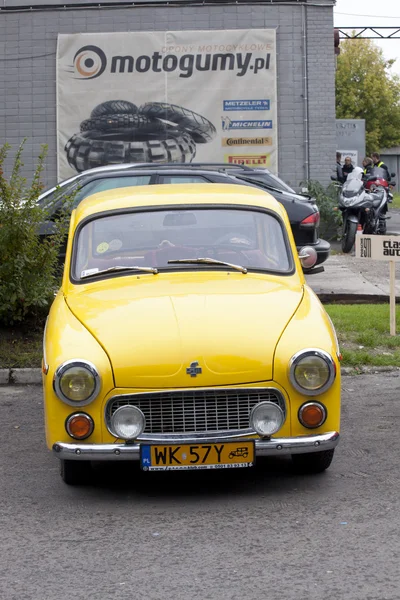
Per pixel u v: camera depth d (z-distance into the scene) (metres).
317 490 6.02
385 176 24.00
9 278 10.41
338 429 5.80
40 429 7.80
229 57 21.27
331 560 4.80
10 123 21.52
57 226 10.77
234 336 5.75
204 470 6.52
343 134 34.56
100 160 21.56
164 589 4.48
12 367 9.68
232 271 6.79
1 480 6.39
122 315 6.04
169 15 21.23
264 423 5.59
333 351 5.78
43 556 4.97
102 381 5.57
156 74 21.34
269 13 21.22
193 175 13.53
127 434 5.54
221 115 21.39
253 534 5.21
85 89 21.41
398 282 14.85
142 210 7.12
